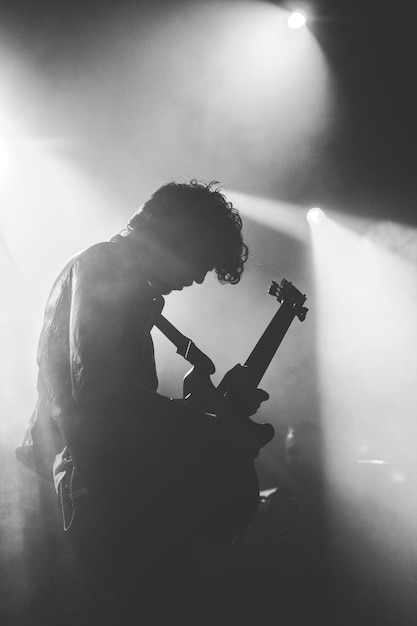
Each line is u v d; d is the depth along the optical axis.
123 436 1.73
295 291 2.50
